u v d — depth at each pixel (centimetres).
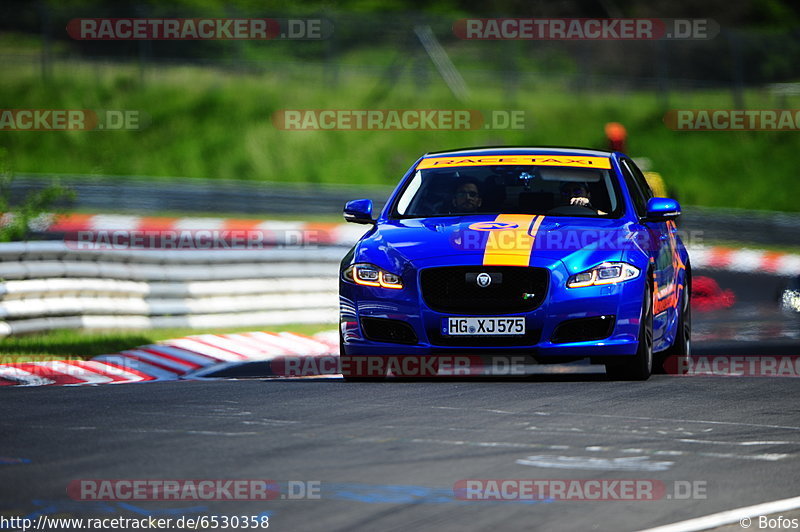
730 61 16538
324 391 2750
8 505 1605
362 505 1614
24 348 3738
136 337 4131
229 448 2006
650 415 2400
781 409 2503
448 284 2912
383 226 3144
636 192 3334
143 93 13450
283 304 5203
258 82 14038
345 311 3011
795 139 14700
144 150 12525
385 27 14775
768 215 11906
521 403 2547
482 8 17575
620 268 2933
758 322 5472
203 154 12631
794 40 16650
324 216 11044
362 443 2059
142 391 2769
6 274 4116
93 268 4497
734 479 1816
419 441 2081
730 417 2391
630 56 16338
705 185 13725
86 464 1867
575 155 3341
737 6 18925
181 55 15625
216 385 2903
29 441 2067
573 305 2883
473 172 3272
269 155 12700
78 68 13775
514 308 2891
